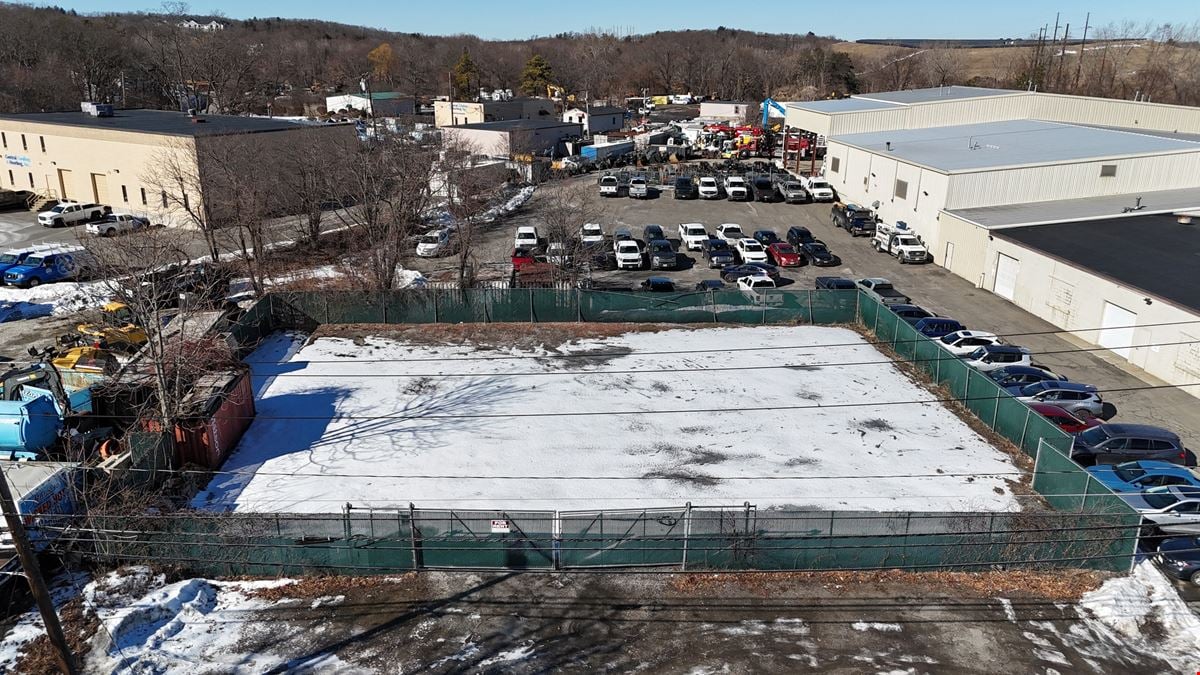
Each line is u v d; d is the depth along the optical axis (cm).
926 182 4634
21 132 6003
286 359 3116
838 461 2364
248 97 11512
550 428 2552
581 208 4903
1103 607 1734
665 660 1584
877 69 16175
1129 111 6419
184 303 2566
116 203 5534
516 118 10194
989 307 3747
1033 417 2361
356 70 16188
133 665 1538
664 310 3522
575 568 1861
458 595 1773
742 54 16650
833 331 3444
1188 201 4344
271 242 4638
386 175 4459
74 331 3178
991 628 1683
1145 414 2636
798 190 6169
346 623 1683
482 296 3494
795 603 1758
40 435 2227
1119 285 3086
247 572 1844
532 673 1545
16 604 1664
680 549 1848
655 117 12194
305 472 2275
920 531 1886
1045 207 4412
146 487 2069
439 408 2694
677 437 2505
